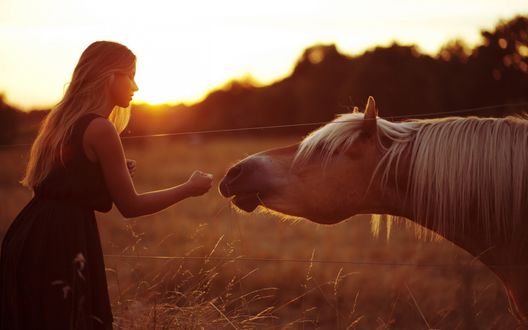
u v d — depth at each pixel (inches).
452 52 1363.2
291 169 134.3
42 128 118.2
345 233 340.2
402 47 1461.6
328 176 132.8
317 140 134.0
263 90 2042.3
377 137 131.9
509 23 1173.7
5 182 508.4
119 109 130.4
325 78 1739.7
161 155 951.6
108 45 119.9
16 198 415.8
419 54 1441.9
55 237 112.3
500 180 124.3
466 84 1226.6
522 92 1153.4
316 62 1925.4
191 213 400.5
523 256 126.0
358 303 212.2
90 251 115.0
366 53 1524.4
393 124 135.0
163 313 146.7
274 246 307.0
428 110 1278.3
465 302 137.9
